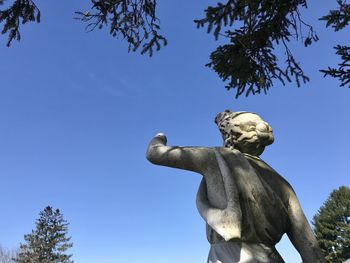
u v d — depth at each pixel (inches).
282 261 59.9
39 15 122.9
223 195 60.3
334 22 118.0
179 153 64.1
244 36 123.3
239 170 61.9
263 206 60.6
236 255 57.3
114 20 129.3
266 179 64.9
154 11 129.9
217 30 118.2
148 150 66.5
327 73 124.1
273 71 135.3
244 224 58.8
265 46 129.1
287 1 115.1
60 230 838.5
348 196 851.4
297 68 133.5
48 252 809.5
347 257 777.6
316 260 60.7
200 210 61.2
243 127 67.5
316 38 129.3
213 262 58.4
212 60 131.5
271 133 68.7
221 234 55.5
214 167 62.7
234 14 115.8
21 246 824.3
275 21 120.6
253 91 139.9
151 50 141.3
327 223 825.5
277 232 61.2
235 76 135.0
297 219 63.2
